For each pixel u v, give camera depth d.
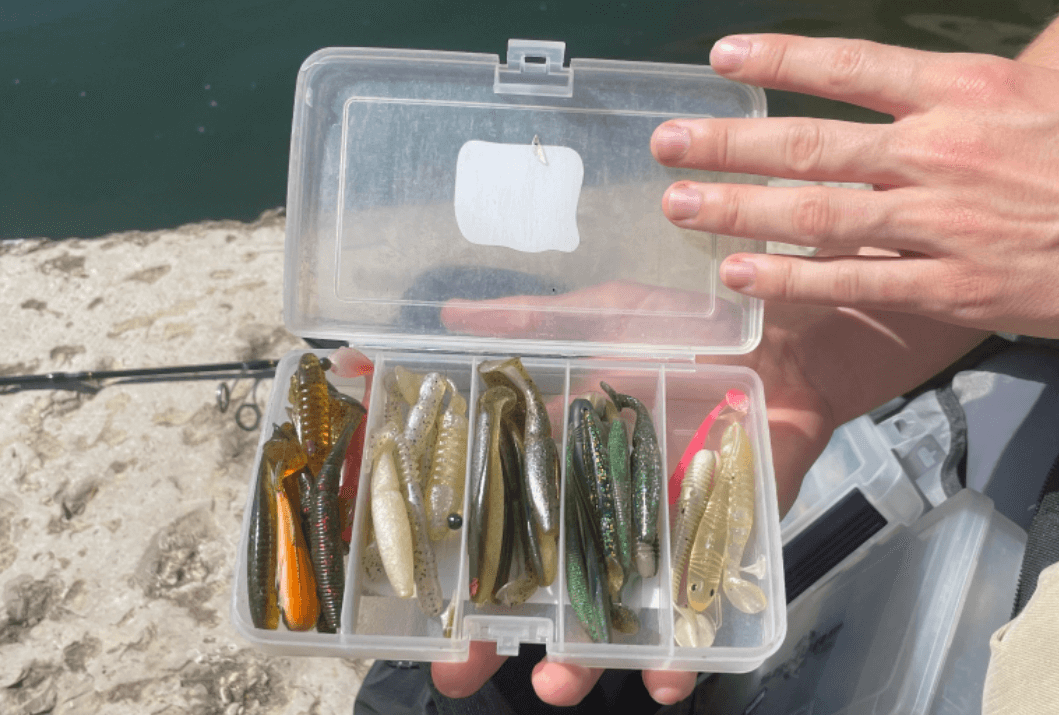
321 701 0.48
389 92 0.39
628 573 0.37
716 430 0.43
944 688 0.40
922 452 0.48
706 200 0.36
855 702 0.41
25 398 0.57
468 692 0.38
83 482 0.54
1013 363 0.50
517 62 0.39
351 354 0.41
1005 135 0.35
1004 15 0.68
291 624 0.36
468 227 0.40
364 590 0.38
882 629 0.42
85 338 0.59
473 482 0.38
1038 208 0.35
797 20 0.68
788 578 0.46
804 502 0.49
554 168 0.40
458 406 0.40
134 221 0.66
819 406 0.44
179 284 0.62
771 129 0.36
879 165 0.36
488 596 0.37
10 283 0.62
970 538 0.42
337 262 0.40
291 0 0.66
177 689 0.48
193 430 0.56
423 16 0.66
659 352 0.41
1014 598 0.40
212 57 0.67
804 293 0.37
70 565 0.51
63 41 0.67
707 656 0.35
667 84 0.39
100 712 0.47
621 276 0.40
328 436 0.39
